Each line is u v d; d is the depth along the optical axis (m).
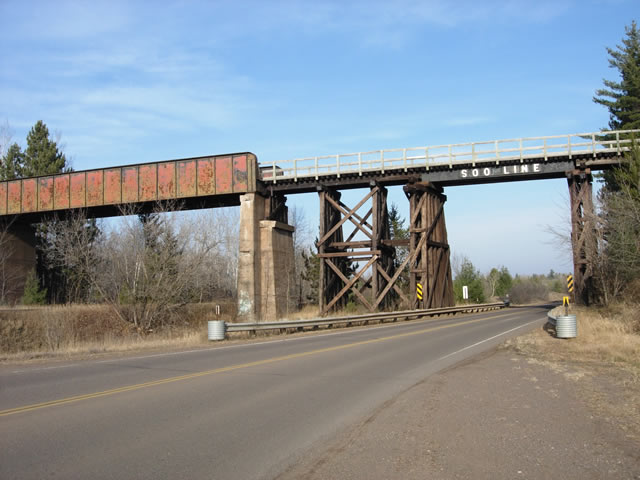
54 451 6.58
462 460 6.36
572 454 6.55
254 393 10.32
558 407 9.15
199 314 39.91
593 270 34.19
